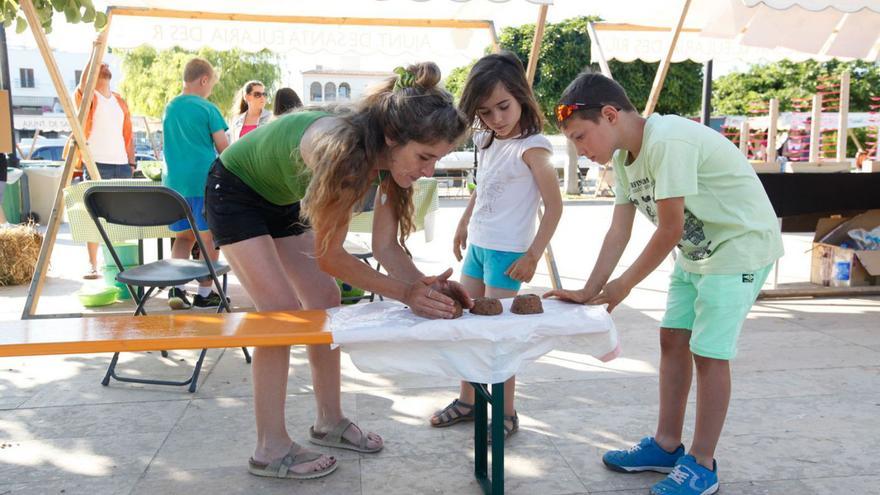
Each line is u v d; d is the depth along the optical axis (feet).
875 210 18.01
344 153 5.96
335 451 8.47
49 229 14.85
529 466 8.09
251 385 10.85
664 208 6.88
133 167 22.50
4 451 8.48
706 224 7.14
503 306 7.48
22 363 11.90
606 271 7.79
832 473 7.85
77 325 6.55
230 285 18.60
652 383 10.86
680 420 7.90
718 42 22.45
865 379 10.95
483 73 8.29
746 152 36.29
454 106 6.26
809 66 65.46
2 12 11.54
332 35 18.30
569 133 7.21
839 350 12.53
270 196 7.60
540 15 14.78
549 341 6.75
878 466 8.02
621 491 7.51
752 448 8.50
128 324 6.63
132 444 8.68
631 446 8.60
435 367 6.56
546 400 10.18
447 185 60.34
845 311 15.51
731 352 7.07
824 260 18.08
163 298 16.74
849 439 8.73
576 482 7.71
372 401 10.17
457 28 18.21
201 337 6.00
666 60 16.17
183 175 15.20
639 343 13.11
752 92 67.92
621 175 7.84
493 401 6.71
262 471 7.76
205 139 15.37
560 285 16.05
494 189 8.79
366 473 7.92
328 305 8.43
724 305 7.04
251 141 7.33
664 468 7.91
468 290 9.28
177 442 8.74
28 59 120.06
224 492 7.49
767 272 7.36
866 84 62.28
